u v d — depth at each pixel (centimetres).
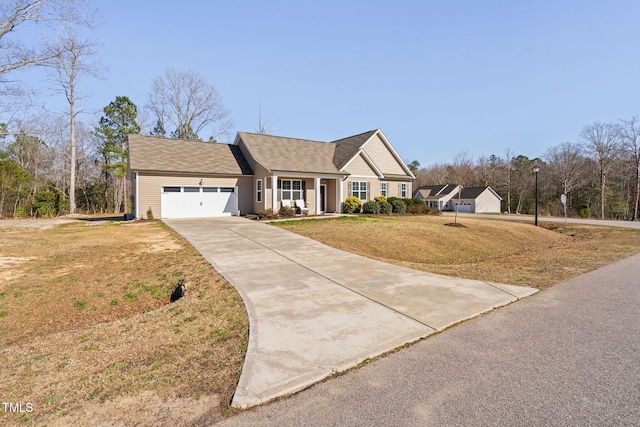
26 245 1087
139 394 293
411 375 320
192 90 3781
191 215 1941
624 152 4012
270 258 871
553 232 1905
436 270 782
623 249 1145
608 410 262
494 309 513
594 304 531
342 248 1084
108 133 3388
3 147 3294
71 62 2181
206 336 420
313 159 2269
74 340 448
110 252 988
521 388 294
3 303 672
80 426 251
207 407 272
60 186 3538
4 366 381
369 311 498
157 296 707
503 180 5594
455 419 252
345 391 294
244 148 2230
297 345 383
